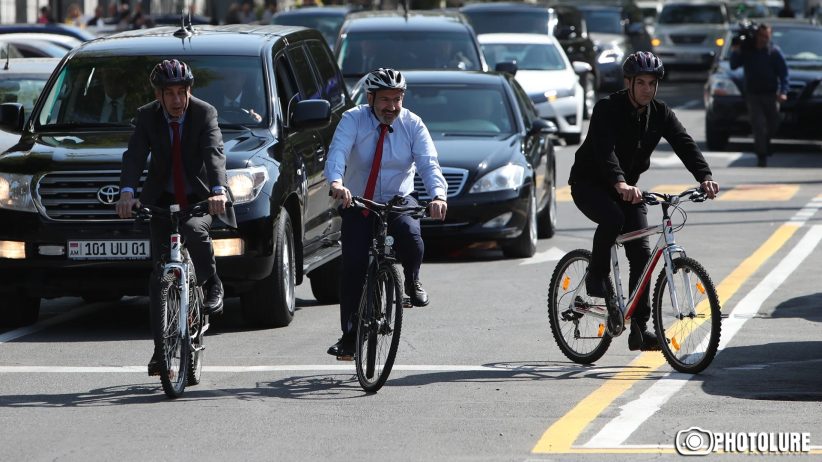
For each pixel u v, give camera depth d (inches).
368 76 1285.7
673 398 1238.3
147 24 5029.5
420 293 1284.4
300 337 1572.3
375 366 1278.3
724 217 2593.5
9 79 2301.9
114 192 1567.4
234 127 1686.8
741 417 1167.0
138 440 1108.5
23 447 1091.3
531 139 2337.6
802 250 2196.1
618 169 1323.8
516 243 2191.2
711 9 6850.4
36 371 1389.0
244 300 1615.4
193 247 1293.1
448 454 1059.9
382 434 1122.7
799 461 1035.9
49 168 1579.7
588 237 2442.2
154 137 1304.1
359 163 1302.9
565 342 1424.7
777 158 3661.4
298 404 1232.8
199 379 1331.2
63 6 6003.9
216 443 1098.1
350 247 1290.6
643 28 6166.3
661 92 5989.2
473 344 1515.7
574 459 1043.3
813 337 1526.8
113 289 1589.6
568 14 4842.5
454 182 2151.8
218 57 1758.1
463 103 2364.7
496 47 4013.3
